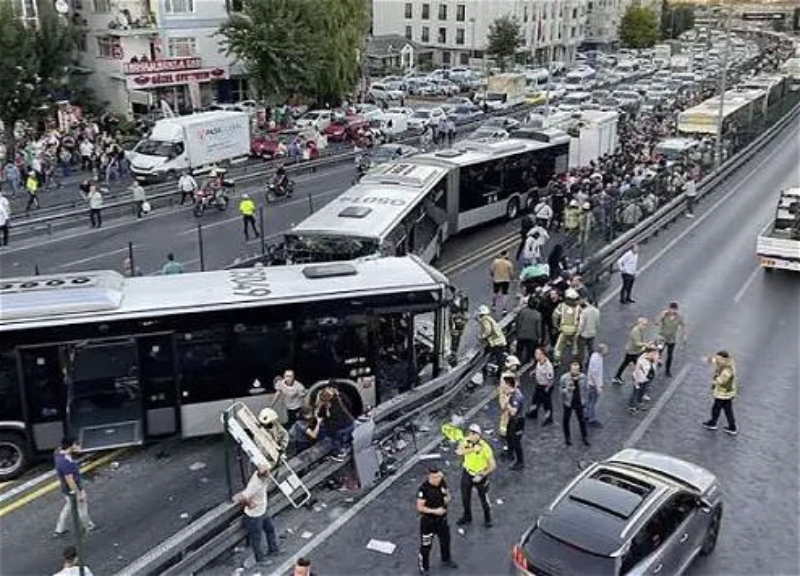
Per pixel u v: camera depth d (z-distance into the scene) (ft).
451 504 43.96
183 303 47.42
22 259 89.51
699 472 39.83
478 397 56.95
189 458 48.88
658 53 374.63
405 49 304.91
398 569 38.47
